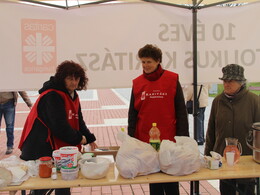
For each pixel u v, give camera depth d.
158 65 2.76
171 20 3.50
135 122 2.86
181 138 2.35
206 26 3.55
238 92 2.74
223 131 2.78
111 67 3.50
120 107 13.23
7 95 5.73
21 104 15.29
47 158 2.24
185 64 3.55
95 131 8.06
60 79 2.54
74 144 2.58
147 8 3.47
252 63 3.61
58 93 2.52
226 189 2.90
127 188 4.26
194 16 3.41
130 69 3.52
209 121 3.02
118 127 8.55
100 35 3.47
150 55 2.65
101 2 3.32
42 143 2.57
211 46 3.57
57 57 3.44
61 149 2.18
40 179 2.16
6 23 3.33
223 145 2.79
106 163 2.16
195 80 3.47
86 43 3.46
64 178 2.14
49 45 3.42
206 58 3.57
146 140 2.74
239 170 2.29
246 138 2.64
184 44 3.54
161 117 2.71
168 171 2.20
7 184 2.03
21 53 3.38
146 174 2.21
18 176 2.10
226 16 3.55
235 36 3.58
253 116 2.71
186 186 4.26
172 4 3.39
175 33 3.52
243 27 3.58
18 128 8.67
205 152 3.04
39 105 2.57
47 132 2.57
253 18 3.57
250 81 3.62
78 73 2.56
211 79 3.59
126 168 2.11
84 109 12.63
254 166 2.38
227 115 2.76
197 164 2.21
